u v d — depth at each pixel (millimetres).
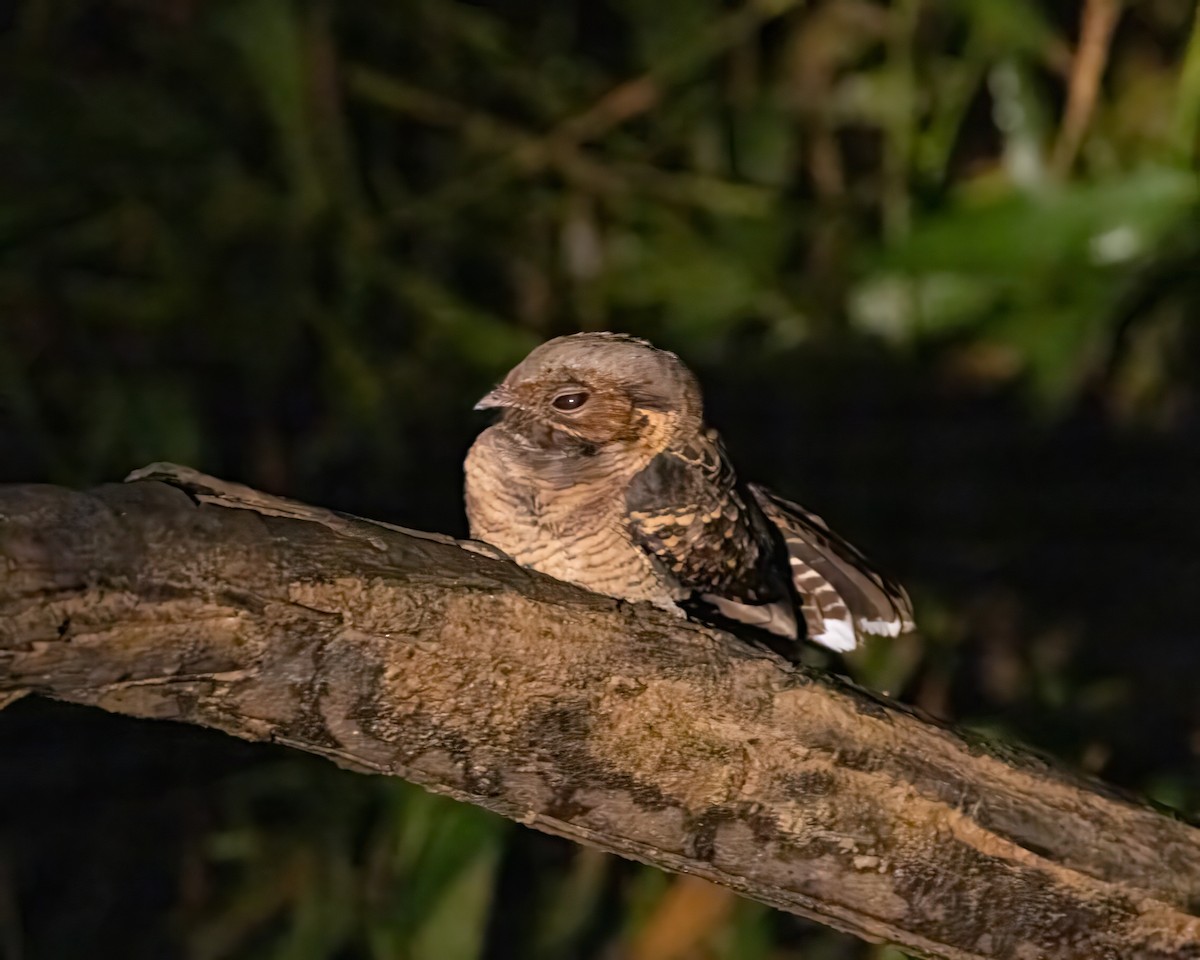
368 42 6340
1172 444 6336
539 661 5996
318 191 6301
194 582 5961
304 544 5977
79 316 6289
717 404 6324
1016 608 6312
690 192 6332
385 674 5988
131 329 6297
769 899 6023
